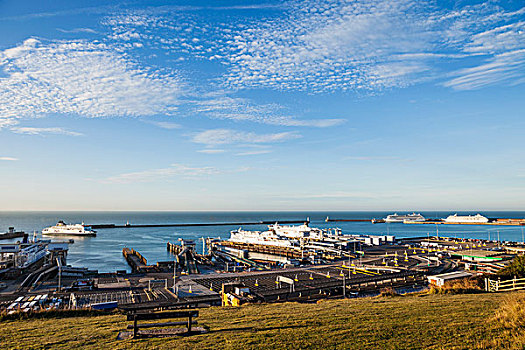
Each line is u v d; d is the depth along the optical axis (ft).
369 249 504.84
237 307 89.56
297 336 54.80
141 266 373.40
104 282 266.16
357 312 74.84
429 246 517.96
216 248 603.67
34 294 228.43
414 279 252.01
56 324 69.67
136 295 219.41
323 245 546.67
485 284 127.03
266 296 188.55
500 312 64.64
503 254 384.47
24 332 62.54
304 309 82.07
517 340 47.34
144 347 50.57
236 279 268.82
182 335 56.65
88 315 84.89
